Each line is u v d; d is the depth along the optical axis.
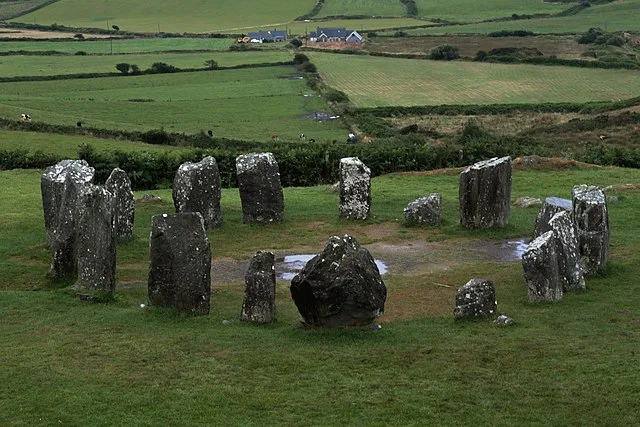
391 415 21.59
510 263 36.88
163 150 78.56
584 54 155.75
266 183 44.81
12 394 22.92
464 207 42.66
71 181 34.66
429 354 25.39
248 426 21.05
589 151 68.62
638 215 44.03
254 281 28.39
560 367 24.14
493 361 24.75
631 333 26.84
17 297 31.50
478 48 168.25
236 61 155.25
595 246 33.22
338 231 43.41
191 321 28.59
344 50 169.12
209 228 43.59
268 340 26.66
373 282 27.20
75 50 175.75
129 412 21.83
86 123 97.06
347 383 23.41
